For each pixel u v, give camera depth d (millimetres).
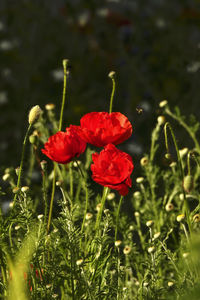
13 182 1811
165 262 1783
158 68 3150
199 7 3207
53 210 1780
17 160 2744
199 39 3084
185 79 2947
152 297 1645
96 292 1643
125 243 1783
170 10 3252
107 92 3225
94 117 1653
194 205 1918
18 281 1522
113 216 1840
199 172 1904
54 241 1649
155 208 1851
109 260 1674
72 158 1648
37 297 1633
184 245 1719
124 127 1649
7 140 2961
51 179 1958
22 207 1648
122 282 1688
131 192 2219
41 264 1672
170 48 3178
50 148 1633
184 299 1501
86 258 1660
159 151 2213
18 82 3250
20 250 1599
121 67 3252
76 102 3148
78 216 1780
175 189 1869
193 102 2613
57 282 1660
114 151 1597
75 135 1637
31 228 1644
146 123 2814
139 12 3262
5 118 3053
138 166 2426
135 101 2996
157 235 1661
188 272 1684
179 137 2225
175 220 1852
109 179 1595
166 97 2877
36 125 1915
